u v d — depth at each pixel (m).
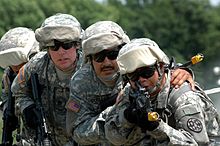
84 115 12.90
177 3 86.62
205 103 11.88
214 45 79.56
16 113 15.06
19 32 15.37
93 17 58.50
